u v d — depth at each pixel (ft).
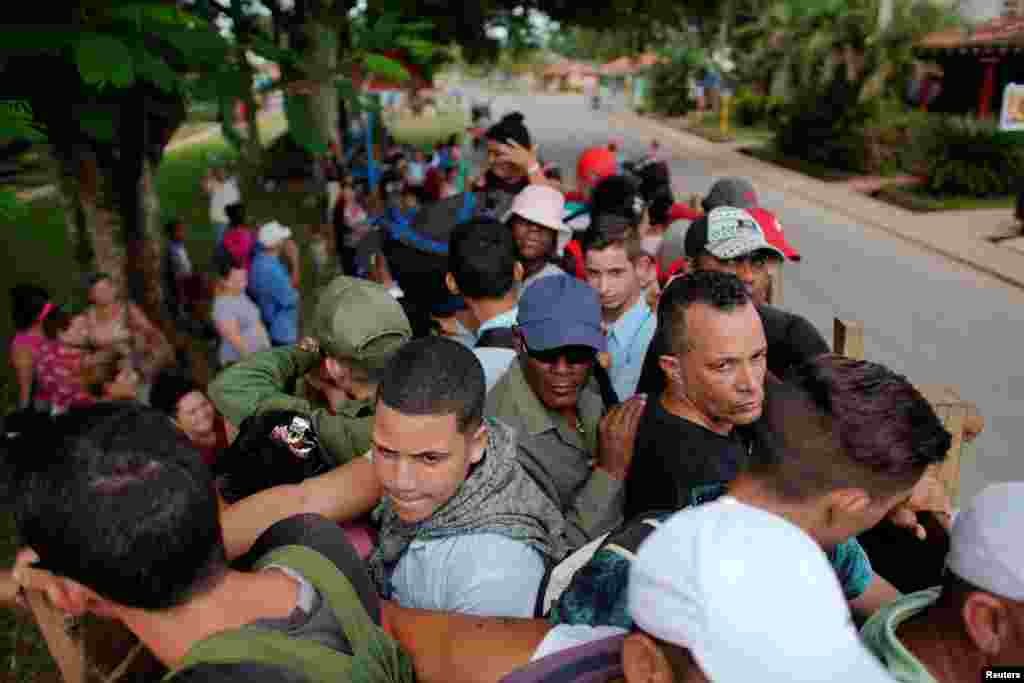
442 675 4.58
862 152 75.36
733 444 6.37
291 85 10.03
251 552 4.46
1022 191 47.19
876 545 6.20
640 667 3.45
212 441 10.45
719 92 134.10
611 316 10.87
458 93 179.11
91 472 3.37
